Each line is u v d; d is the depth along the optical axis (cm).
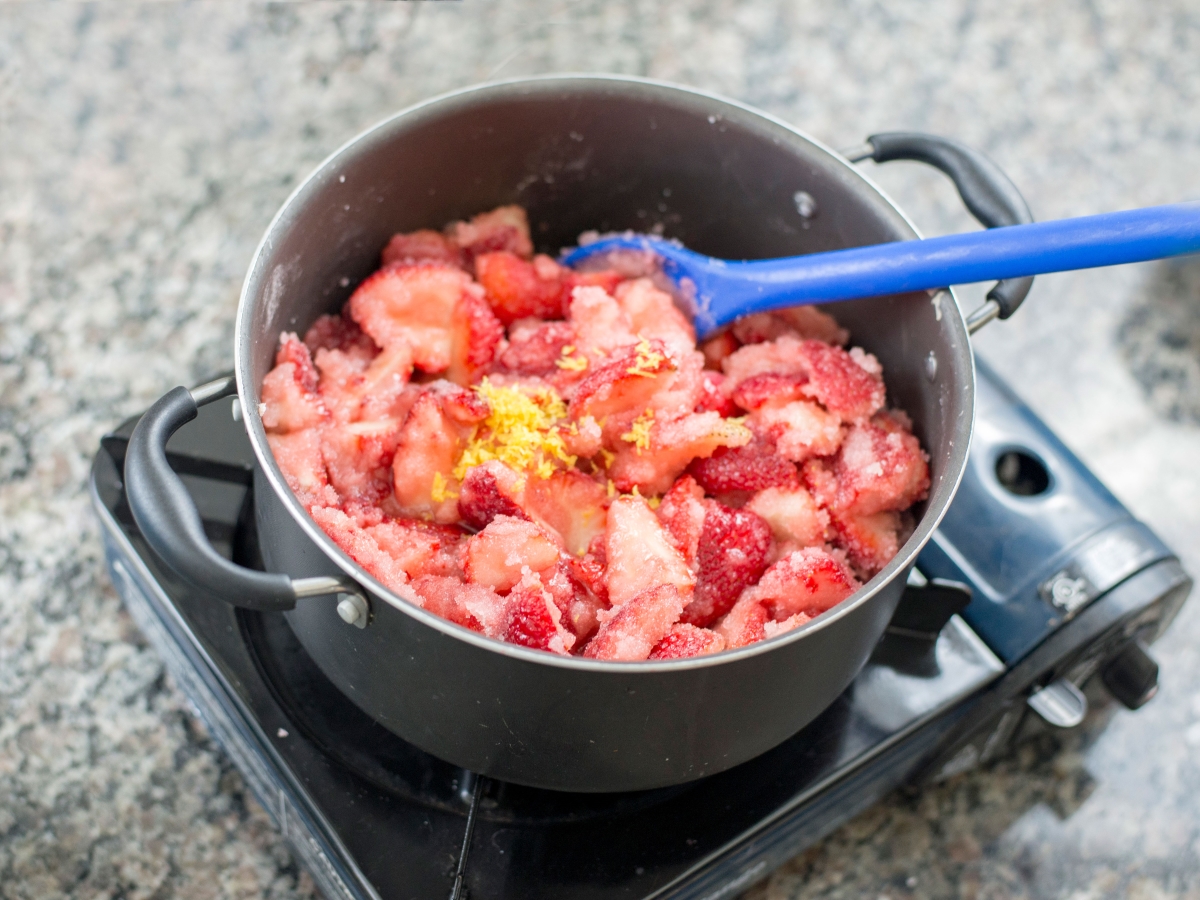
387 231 106
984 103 148
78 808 99
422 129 98
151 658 108
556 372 101
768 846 92
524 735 74
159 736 103
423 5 135
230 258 130
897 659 98
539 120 103
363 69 137
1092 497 102
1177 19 159
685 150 105
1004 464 109
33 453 117
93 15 137
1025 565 99
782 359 103
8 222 129
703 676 69
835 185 98
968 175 96
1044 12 158
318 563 72
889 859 102
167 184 133
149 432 74
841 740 93
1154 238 84
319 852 89
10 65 135
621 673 67
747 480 96
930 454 96
